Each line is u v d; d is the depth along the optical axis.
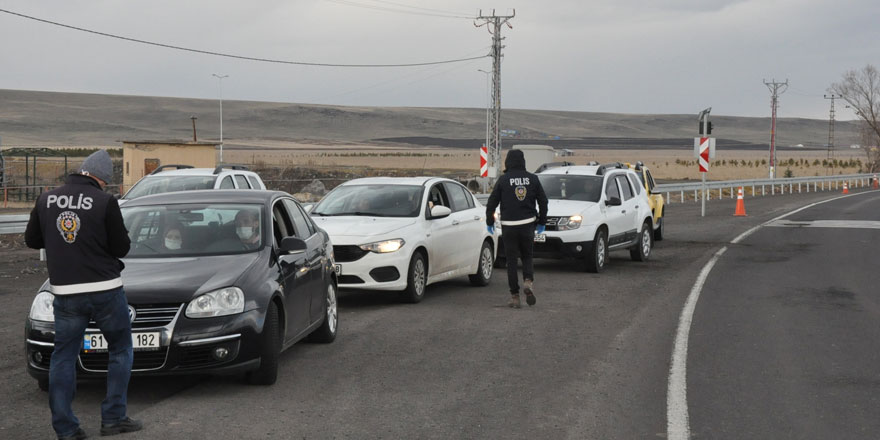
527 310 10.83
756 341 8.84
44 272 14.41
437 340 8.84
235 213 7.71
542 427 5.77
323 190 42.19
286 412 6.11
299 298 7.66
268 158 120.00
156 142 37.88
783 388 6.88
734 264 16.19
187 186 15.31
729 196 49.16
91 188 5.52
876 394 6.70
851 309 10.93
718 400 6.50
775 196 49.22
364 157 142.50
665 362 7.82
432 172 70.75
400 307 11.03
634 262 16.72
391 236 11.01
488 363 7.76
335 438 5.50
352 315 10.39
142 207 7.88
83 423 5.88
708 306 11.16
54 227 5.42
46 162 66.94
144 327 6.30
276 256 7.36
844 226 25.66
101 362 6.32
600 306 11.16
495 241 13.74
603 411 6.18
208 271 6.77
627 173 17.23
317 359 7.92
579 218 14.66
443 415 6.05
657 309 10.91
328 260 8.72
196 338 6.33
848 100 92.62
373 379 7.14
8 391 6.78
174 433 5.60
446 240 12.12
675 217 30.23
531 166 51.03
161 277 6.63
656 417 6.03
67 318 5.46
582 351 8.30
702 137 30.27
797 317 10.32
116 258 5.61
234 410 6.16
